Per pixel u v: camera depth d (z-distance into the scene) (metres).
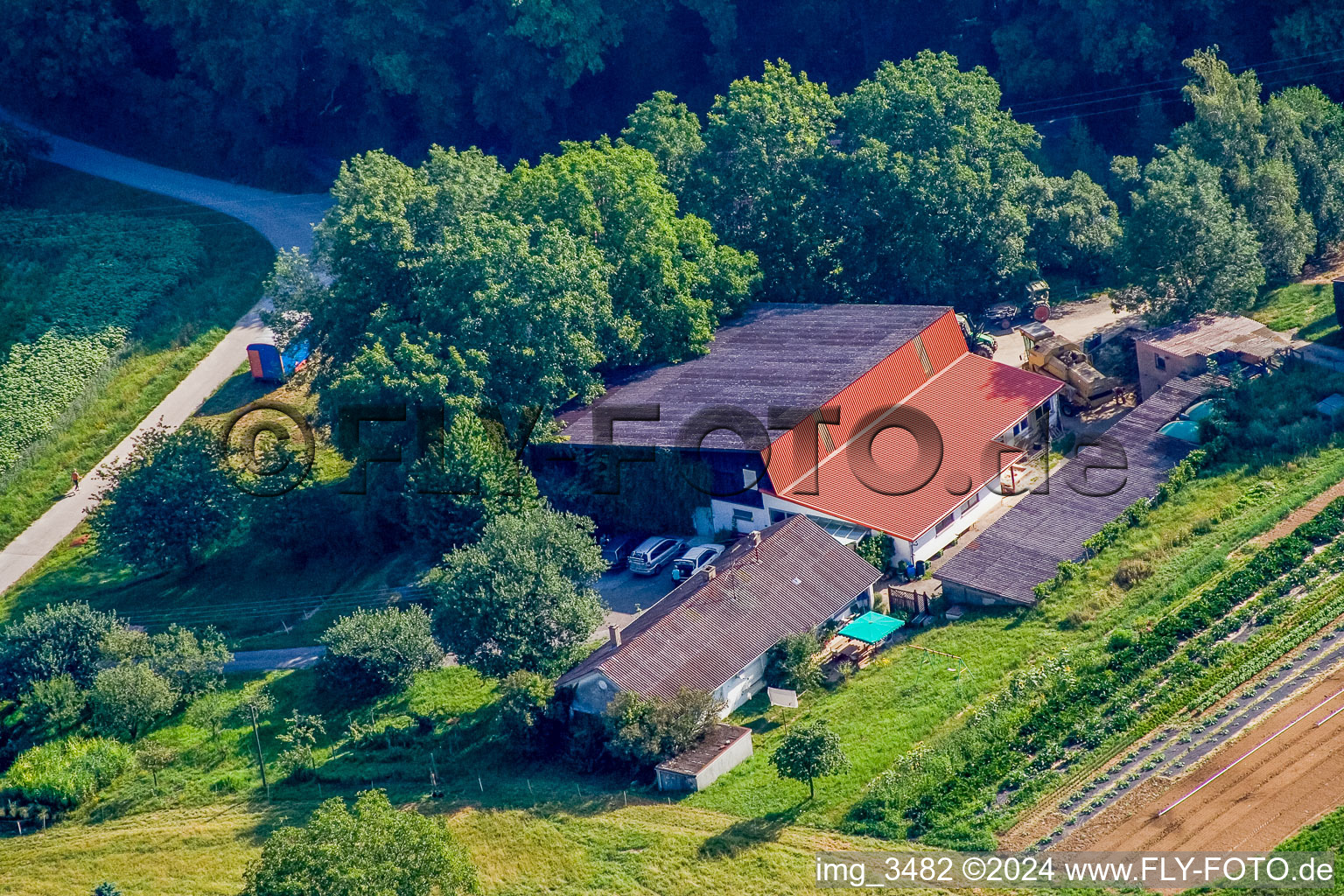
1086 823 59.91
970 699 68.75
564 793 67.25
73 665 82.38
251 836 68.00
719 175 103.38
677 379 91.19
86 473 105.50
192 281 123.06
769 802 64.31
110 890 64.25
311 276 95.75
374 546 90.19
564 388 89.62
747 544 78.56
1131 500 80.50
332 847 56.28
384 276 92.69
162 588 91.69
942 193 101.62
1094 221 110.56
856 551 78.81
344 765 72.19
